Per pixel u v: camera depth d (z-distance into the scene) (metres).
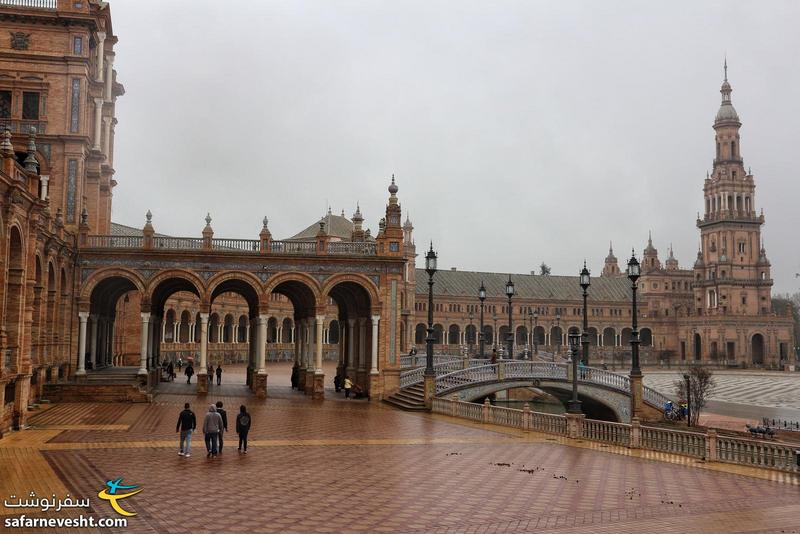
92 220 52.47
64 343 45.84
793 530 15.92
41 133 48.38
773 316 148.75
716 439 25.06
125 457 23.56
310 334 52.22
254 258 49.38
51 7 49.69
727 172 157.12
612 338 163.88
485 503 18.17
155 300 53.19
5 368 28.17
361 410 42.31
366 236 69.75
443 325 148.12
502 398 73.94
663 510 17.66
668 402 50.97
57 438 27.39
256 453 25.34
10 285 29.77
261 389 48.53
